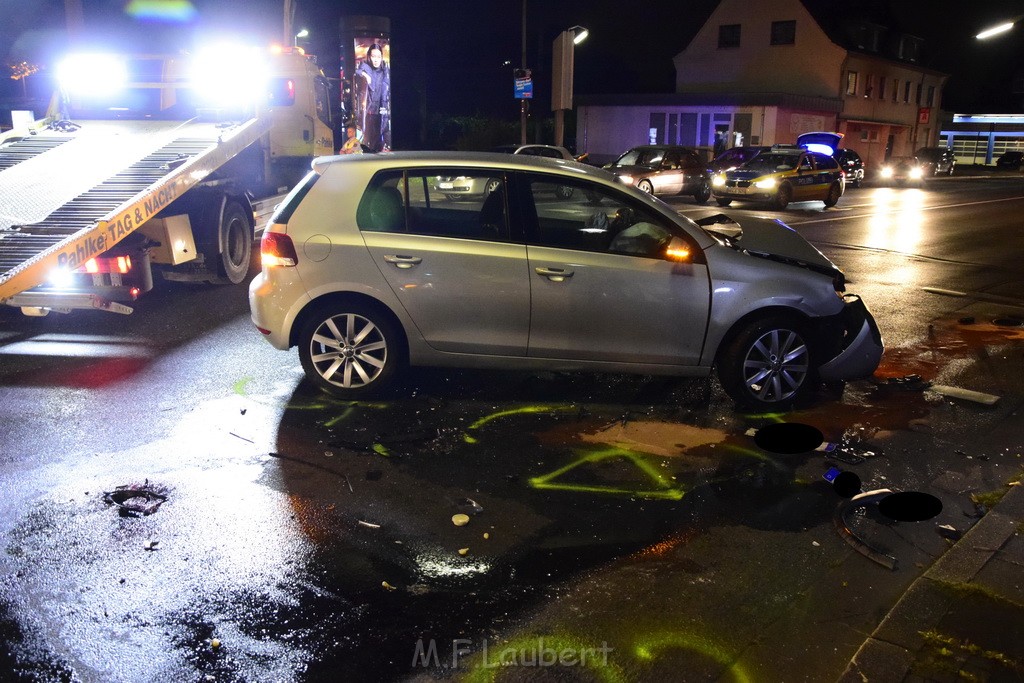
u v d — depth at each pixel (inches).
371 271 226.4
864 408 241.3
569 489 187.0
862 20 1854.1
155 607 140.9
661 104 1667.1
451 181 228.2
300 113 494.6
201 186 376.8
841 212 863.1
